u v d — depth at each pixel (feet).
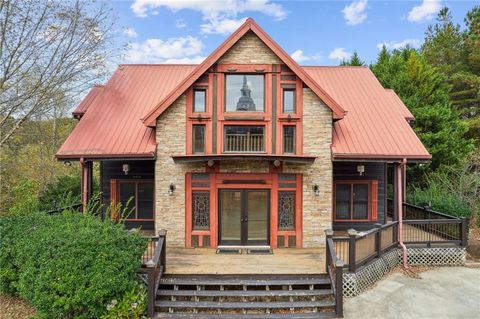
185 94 39.45
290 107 39.93
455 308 28.19
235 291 29.22
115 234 28.37
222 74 39.29
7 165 63.57
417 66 82.12
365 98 49.26
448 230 39.83
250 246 38.60
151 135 41.65
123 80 52.03
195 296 28.66
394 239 38.32
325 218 39.55
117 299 25.94
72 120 82.69
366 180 46.93
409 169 72.90
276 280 30.25
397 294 30.86
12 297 30.04
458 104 98.84
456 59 105.29
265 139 39.37
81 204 45.11
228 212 40.09
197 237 39.63
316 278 30.60
